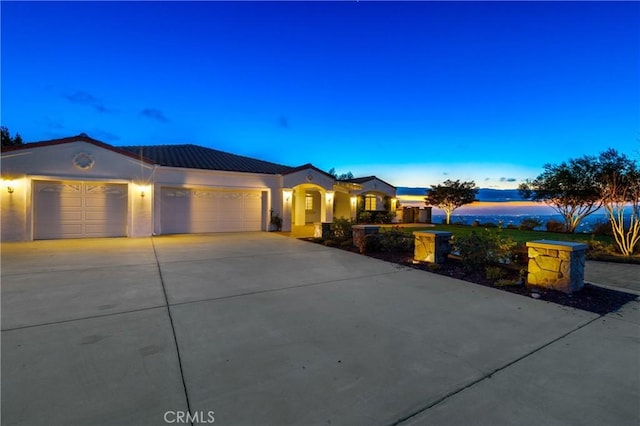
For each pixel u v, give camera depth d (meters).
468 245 7.49
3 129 19.97
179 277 6.68
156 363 3.06
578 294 5.60
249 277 6.77
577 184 16.92
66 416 2.23
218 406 2.39
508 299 5.34
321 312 4.62
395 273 7.27
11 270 7.15
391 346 3.52
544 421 2.28
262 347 3.45
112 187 13.30
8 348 3.32
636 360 3.26
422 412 2.37
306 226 21.00
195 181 15.06
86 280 6.32
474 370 3.01
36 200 12.08
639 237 10.25
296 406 2.41
